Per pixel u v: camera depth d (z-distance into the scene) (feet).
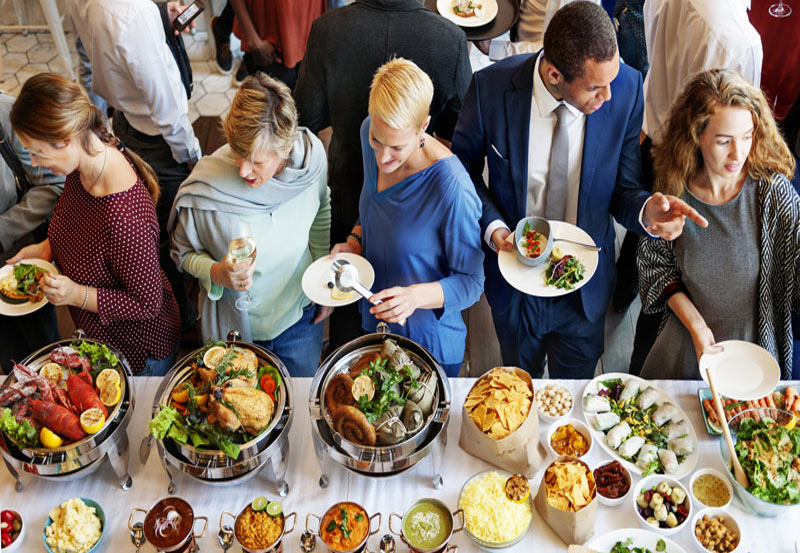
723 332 7.91
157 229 7.72
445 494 6.61
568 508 5.98
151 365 8.57
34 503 6.56
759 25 11.89
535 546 6.22
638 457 6.75
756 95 6.98
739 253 7.53
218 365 6.51
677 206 7.27
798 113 10.19
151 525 6.06
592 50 6.68
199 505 6.57
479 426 6.42
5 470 6.73
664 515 6.27
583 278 7.77
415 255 7.49
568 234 8.11
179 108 10.09
